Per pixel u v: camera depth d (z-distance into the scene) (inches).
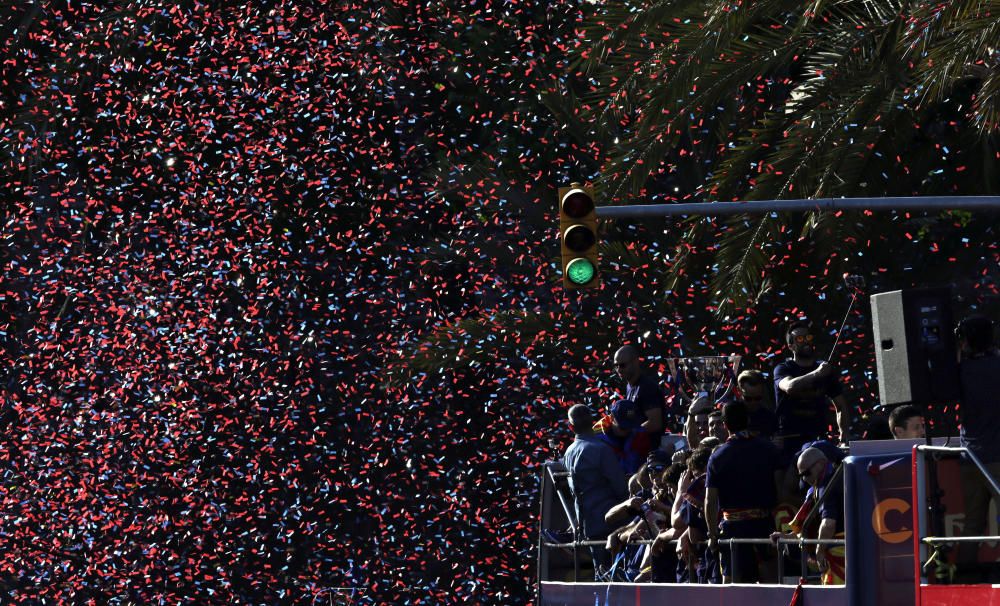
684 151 2760.8
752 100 2738.7
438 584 3398.1
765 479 1347.2
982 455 1128.8
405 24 3484.3
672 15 2388.0
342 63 3484.3
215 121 3646.7
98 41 3292.3
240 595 3447.3
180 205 3718.0
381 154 3565.5
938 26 1983.3
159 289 3656.5
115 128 3686.0
